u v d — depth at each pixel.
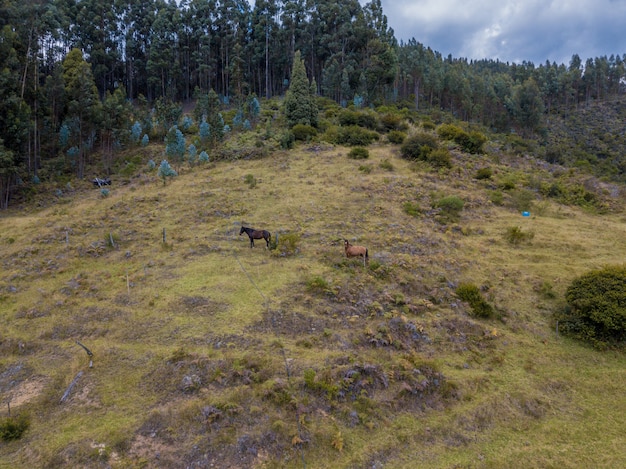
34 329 14.65
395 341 14.12
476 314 16.56
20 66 37.00
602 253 22.27
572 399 12.66
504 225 26.34
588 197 32.25
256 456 9.69
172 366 12.14
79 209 28.09
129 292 16.69
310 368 12.14
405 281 17.83
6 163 30.67
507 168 38.19
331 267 18.83
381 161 36.62
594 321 15.19
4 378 12.34
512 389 12.81
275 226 23.59
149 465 9.34
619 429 11.48
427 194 29.55
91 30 62.28
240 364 12.15
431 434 10.93
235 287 16.78
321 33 67.38
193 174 34.56
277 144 41.16
